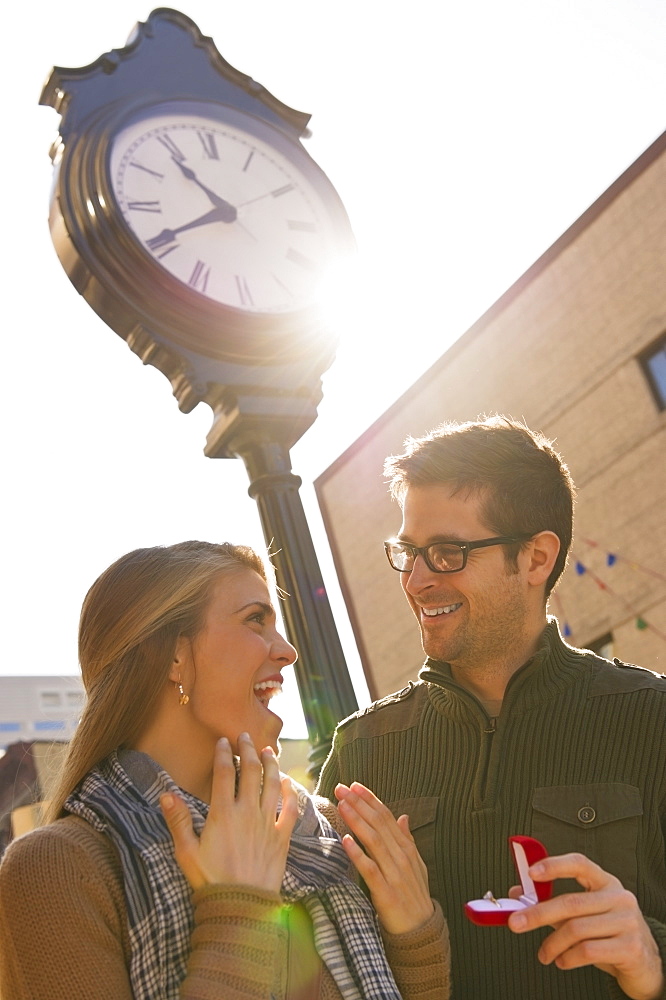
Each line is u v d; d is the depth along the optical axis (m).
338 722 2.70
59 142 3.16
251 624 1.89
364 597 12.09
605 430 9.63
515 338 10.45
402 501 2.16
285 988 1.65
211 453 3.11
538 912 1.48
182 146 3.27
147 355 3.05
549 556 2.07
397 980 1.76
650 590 9.23
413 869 1.79
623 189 9.33
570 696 2.03
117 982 1.48
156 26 3.50
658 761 1.91
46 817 1.79
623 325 9.41
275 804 1.64
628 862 1.85
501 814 1.97
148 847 1.60
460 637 2.03
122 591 1.87
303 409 3.10
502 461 2.03
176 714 1.83
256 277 3.20
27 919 1.50
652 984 1.58
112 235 2.95
